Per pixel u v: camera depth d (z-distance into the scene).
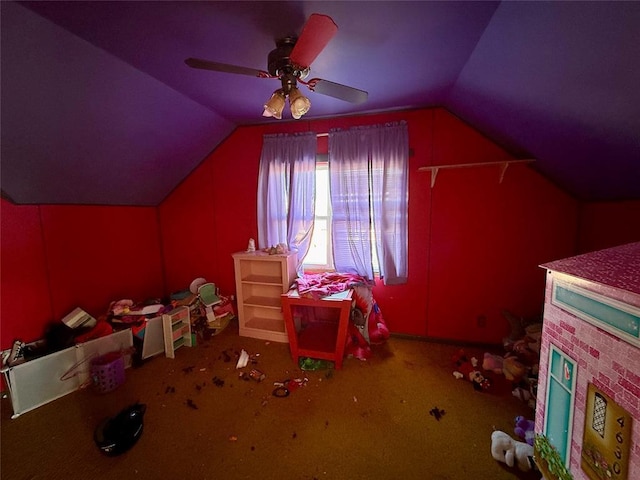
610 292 0.91
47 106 1.63
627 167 1.52
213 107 2.47
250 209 3.08
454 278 2.60
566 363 1.13
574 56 1.13
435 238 2.59
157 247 3.35
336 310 2.93
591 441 1.00
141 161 2.56
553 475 1.19
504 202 2.41
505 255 2.45
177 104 2.26
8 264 2.02
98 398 1.96
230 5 1.23
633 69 1.01
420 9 1.24
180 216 3.31
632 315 0.84
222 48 1.57
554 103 1.47
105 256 2.73
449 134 2.46
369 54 1.62
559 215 2.30
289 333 2.36
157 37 1.47
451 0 1.18
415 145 2.54
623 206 1.81
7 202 2.01
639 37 0.89
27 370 1.82
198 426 1.71
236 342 2.77
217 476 1.40
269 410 1.84
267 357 2.49
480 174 2.43
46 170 1.99
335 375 2.21
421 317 2.72
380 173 2.57
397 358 2.43
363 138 2.56
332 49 1.57
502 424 1.70
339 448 1.55
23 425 1.71
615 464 0.90
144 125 2.23
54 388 1.94
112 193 2.68
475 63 1.64
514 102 1.70
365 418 1.76
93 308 2.62
